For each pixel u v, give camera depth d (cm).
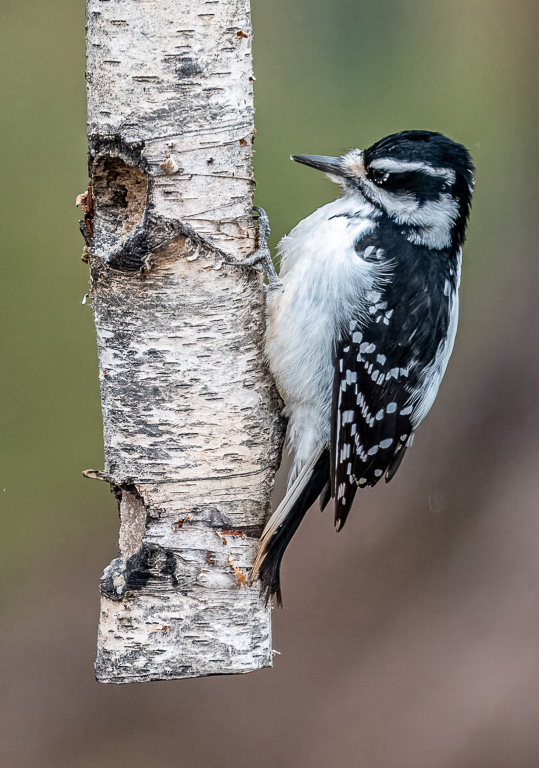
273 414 722
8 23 1248
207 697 1162
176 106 634
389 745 1121
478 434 1351
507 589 1240
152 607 686
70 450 1245
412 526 1293
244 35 644
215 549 689
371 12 1286
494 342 1376
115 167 658
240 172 661
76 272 1225
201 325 670
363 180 762
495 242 1374
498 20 1313
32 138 1228
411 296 746
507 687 1157
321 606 1229
